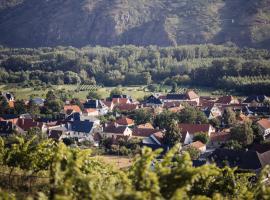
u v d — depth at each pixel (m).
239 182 47.72
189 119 163.50
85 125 160.88
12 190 40.69
